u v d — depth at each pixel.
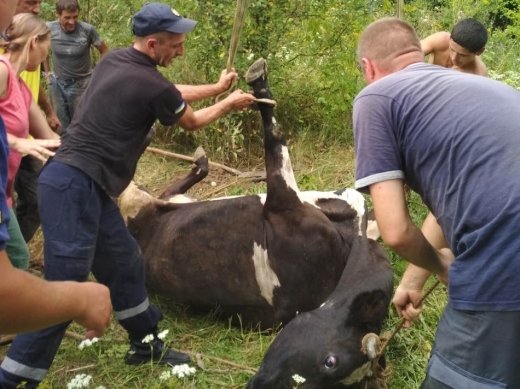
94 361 3.87
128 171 3.51
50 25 6.19
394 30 2.59
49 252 3.30
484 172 2.16
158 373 3.70
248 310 4.15
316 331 3.11
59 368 3.81
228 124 6.23
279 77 6.49
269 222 4.03
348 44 6.59
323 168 5.94
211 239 4.17
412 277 2.86
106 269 3.60
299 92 6.77
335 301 3.26
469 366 2.25
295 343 3.09
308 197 4.35
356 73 6.54
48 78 6.32
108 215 3.56
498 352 2.19
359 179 2.37
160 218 4.45
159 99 3.37
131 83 3.33
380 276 3.34
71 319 1.76
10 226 3.63
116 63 3.41
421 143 2.29
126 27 7.15
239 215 4.16
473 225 2.19
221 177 6.08
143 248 4.43
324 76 6.63
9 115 3.59
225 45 6.17
